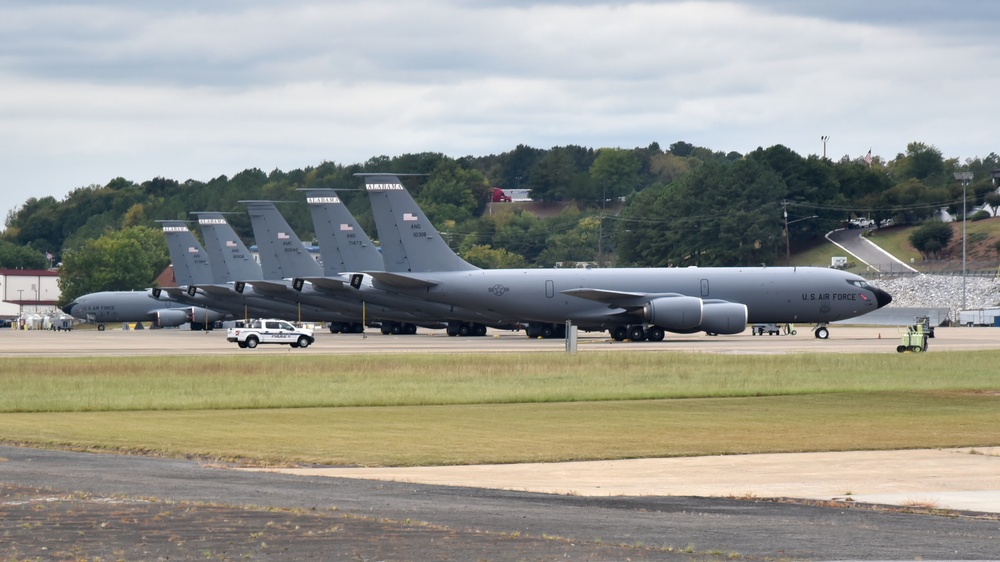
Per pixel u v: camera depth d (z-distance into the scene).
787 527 57.91
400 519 58.69
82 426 108.31
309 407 128.88
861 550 52.31
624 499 66.94
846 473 78.75
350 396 138.75
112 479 72.75
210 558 48.91
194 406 128.88
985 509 64.25
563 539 53.78
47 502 63.03
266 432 103.44
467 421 113.50
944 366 183.12
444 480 74.81
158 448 90.56
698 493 69.94
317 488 69.88
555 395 139.25
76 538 52.88
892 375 168.50
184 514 59.44
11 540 52.38
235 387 151.38
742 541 54.06
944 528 58.12
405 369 178.38
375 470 79.88
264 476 75.38
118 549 50.53
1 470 77.06
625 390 146.25
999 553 52.03
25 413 122.81
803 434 102.12
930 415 118.56
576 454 88.50
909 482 74.62
